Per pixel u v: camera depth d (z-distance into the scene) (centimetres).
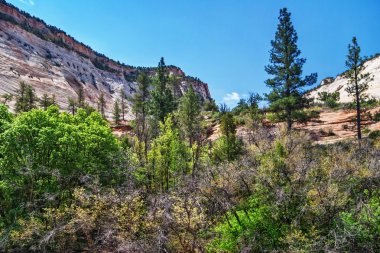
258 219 1644
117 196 1723
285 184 1708
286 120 4100
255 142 2991
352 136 4106
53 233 1586
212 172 1945
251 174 1762
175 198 1559
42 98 8856
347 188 1605
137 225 1603
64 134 2038
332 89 11225
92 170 2123
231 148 2764
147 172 2344
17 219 1802
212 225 1748
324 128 4703
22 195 1967
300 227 1491
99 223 1722
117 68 19900
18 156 1969
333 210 1457
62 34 17962
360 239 1317
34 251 1756
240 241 1570
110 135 2414
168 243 1551
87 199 1758
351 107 4259
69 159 2045
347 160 1914
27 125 1989
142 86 6469
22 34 13712
